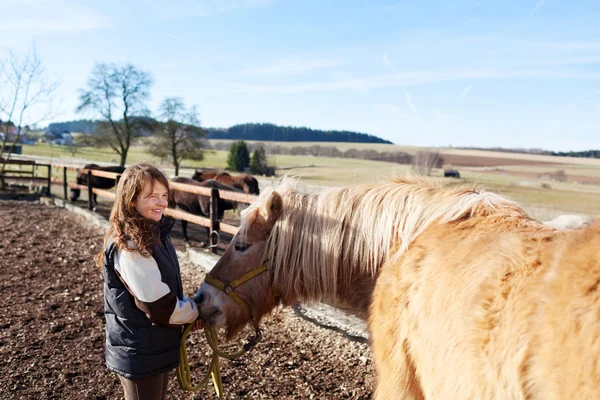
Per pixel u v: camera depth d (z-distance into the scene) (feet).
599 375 3.67
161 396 7.20
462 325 4.98
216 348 7.76
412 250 6.44
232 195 19.89
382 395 6.26
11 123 62.28
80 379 10.68
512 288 4.68
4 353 11.75
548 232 5.31
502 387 4.45
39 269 19.94
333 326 13.32
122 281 6.63
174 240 29.60
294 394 10.23
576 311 4.00
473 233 5.93
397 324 6.12
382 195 7.34
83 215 35.29
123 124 113.29
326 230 7.56
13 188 53.47
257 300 7.91
